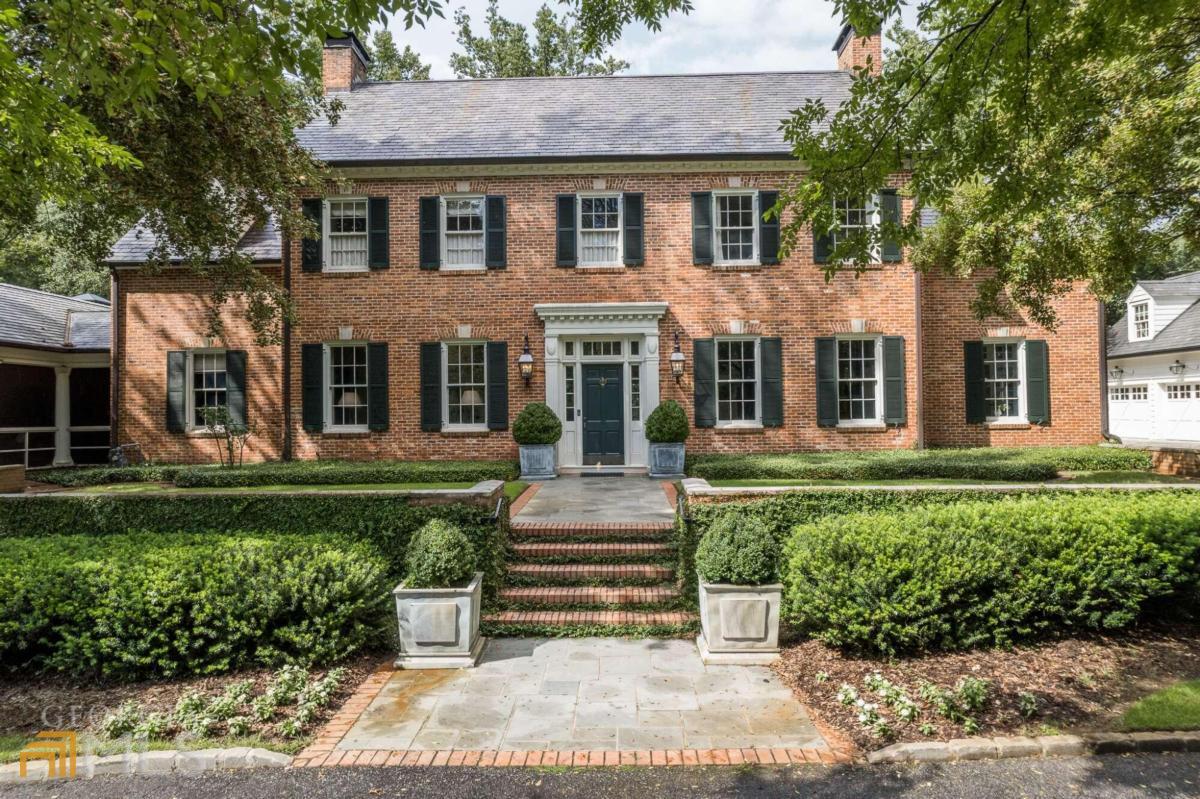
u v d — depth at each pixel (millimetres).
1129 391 25141
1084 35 4887
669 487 11281
